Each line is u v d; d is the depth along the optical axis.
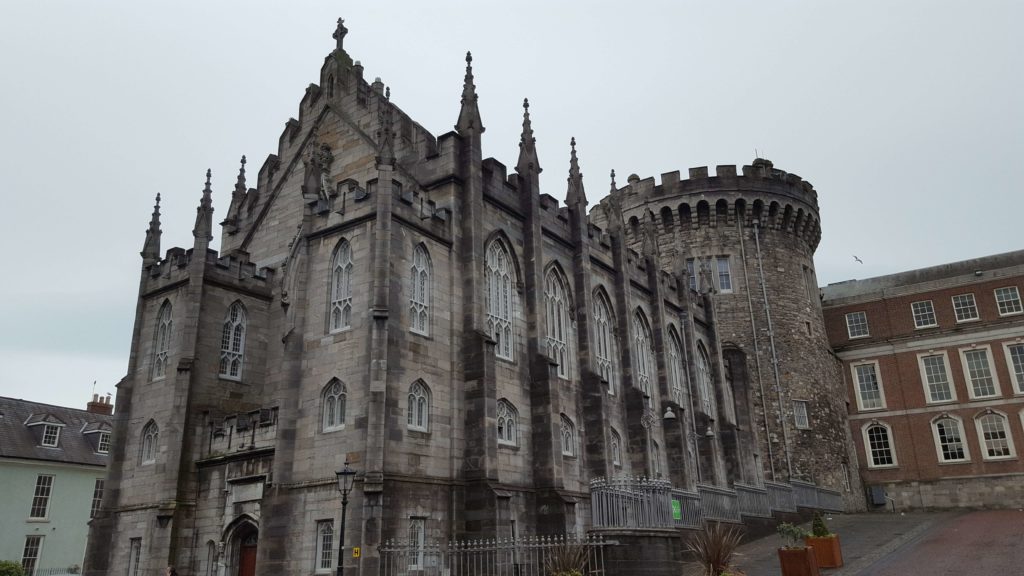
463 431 31.55
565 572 25.11
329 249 32.34
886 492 68.25
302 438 30.08
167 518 32.19
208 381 35.75
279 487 29.52
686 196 66.62
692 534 31.64
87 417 65.81
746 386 60.44
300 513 28.95
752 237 66.19
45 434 58.72
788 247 67.31
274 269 40.22
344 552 26.56
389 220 30.39
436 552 27.41
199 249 36.88
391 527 27.19
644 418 43.78
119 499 36.06
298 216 41.06
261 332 38.75
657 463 47.19
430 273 32.28
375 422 27.50
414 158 36.50
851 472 66.94
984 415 66.31
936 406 68.38
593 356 41.12
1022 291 67.69
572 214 43.69
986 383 67.12
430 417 30.28
